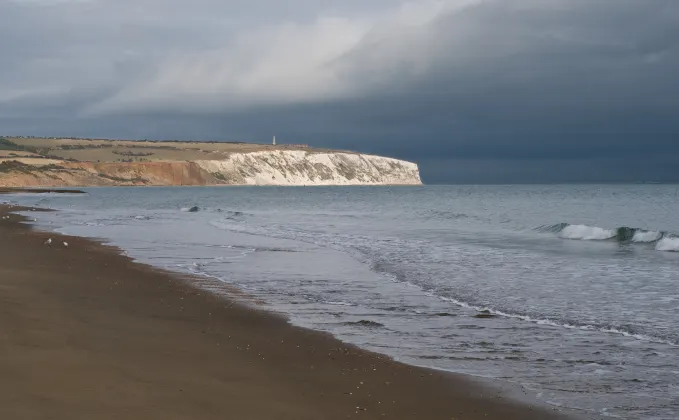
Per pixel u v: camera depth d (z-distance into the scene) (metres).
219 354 8.10
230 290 13.95
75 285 12.93
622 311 11.86
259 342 9.09
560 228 33.03
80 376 6.32
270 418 5.71
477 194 113.50
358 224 38.38
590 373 7.95
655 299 13.08
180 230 32.12
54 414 5.17
